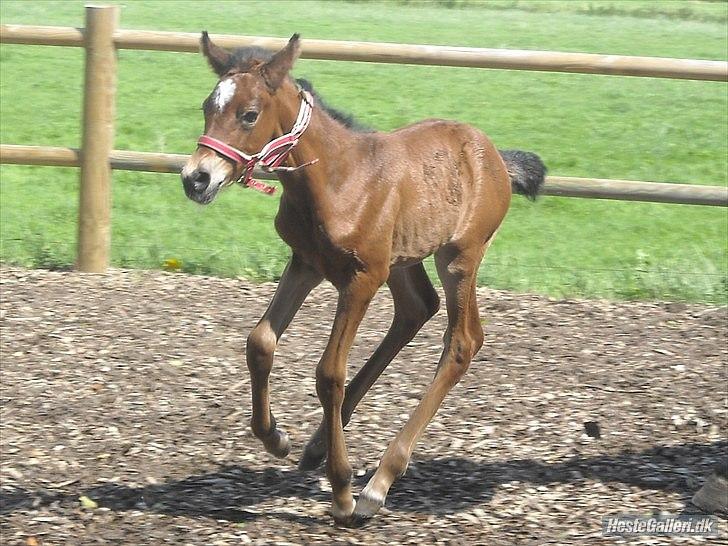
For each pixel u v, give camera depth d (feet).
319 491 21.61
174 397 25.55
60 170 48.42
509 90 65.77
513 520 20.36
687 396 25.90
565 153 53.01
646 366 27.50
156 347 28.14
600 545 19.34
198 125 55.26
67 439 23.43
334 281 19.57
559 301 32.07
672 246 40.01
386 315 30.63
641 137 56.18
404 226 19.95
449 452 23.20
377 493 19.88
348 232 19.07
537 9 103.30
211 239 38.63
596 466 22.66
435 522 20.27
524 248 39.29
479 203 21.30
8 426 23.90
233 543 19.29
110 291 31.89
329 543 19.40
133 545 19.16
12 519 20.01
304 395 25.82
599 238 40.88
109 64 32.45
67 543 19.21
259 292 32.35
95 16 32.14
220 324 29.78
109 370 26.76
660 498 21.27
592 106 62.49
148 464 22.49
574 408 25.25
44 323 29.30
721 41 84.74
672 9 106.22
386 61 32.07
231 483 21.80
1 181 46.29
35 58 69.21
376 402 25.44
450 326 21.35
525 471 22.41
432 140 20.89
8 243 36.40
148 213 41.86
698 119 59.98
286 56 18.21
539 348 28.48
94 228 33.17
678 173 49.96
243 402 25.41
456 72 69.82
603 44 81.61
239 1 99.76
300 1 102.01
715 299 32.65
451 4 103.81
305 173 18.92
